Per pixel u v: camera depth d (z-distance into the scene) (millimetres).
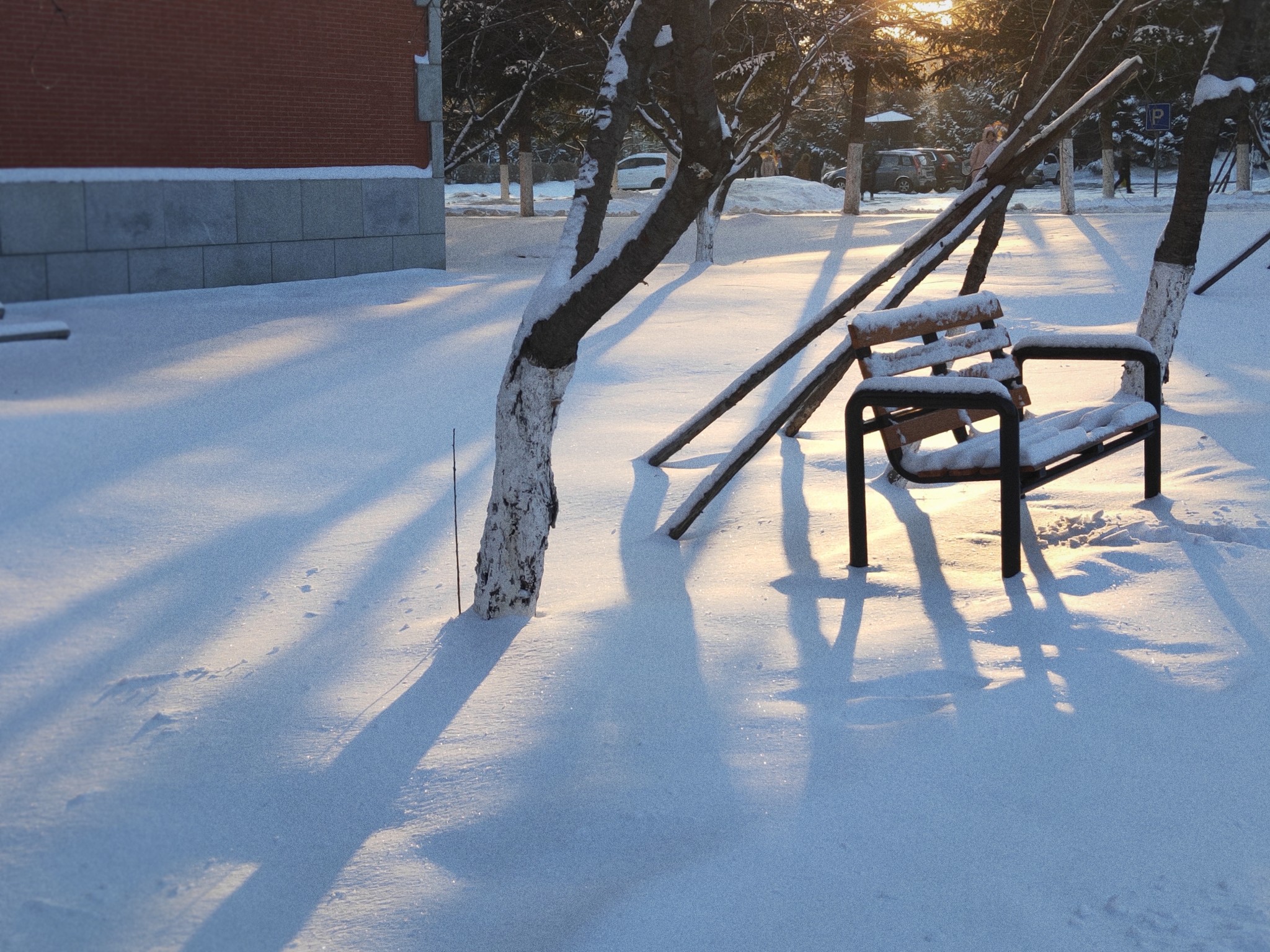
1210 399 8156
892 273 6789
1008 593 4621
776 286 15836
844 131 54969
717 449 7633
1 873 2906
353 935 2713
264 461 6785
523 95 27656
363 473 6699
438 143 17000
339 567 5227
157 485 6129
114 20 13125
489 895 2852
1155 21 25156
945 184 45219
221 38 14188
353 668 4184
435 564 5328
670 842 3031
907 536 5543
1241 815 3045
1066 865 2875
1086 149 52219
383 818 3219
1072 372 9602
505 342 11078
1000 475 4844
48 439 6680
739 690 3887
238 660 4219
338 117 15727
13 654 4156
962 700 3678
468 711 3814
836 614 4555
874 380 5000
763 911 2734
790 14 20484
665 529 5812
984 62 27453
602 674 4055
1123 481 6117
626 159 46562
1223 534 5066
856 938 2637
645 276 4234
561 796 3273
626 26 4449
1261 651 3904
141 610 4605
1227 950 2535
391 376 9422
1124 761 3311
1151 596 4430
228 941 2688
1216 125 7039
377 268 16422
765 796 3209
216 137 14305
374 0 15891
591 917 2729
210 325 11547
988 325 6004
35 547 5137
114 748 3549
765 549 5539
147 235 13602
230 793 3316
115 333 10758
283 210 15062
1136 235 20203
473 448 7340
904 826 3051
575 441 7793
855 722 3619
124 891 2867
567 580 5199
